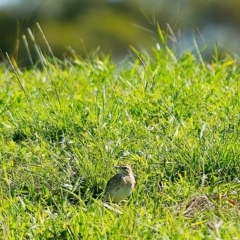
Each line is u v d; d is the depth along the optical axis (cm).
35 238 1006
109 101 1359
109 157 1180
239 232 970
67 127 1284
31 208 1088
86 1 4184
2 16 3703
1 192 1114
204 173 1161
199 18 4212
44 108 1349
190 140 1205
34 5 1781
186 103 1330
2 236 1003
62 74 1562
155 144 1212
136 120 1298
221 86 1413
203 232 997
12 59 1694
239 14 4250
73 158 1202
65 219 1041
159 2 4247
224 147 1177
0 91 1478
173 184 1144
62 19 4047
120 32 4122
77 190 1148
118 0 4262
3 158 1208
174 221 1005
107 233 991
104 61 1631
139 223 998
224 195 1117
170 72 1491
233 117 1270
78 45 3975
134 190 1126
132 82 1454
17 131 1304
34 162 1202
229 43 4156
